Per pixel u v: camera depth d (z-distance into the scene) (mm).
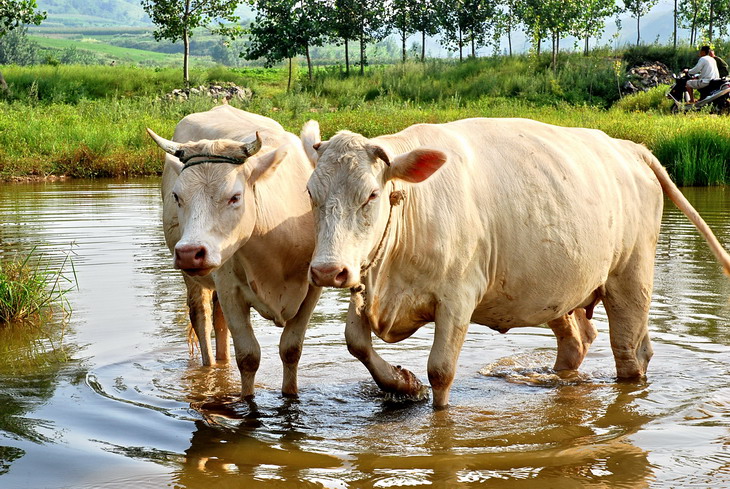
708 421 4953
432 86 36719
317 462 4359
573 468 4219
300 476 4156
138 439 4707
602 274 5664
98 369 6047
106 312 7449
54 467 4262
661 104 28375
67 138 20812
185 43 35594
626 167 5895
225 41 39156
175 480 4105
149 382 5828
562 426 4906
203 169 4812
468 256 5027
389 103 32062
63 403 5305
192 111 27438
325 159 4473
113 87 35344
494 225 5141
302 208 5512
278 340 6945
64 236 10633
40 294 7742
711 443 4570
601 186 5605
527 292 5352
